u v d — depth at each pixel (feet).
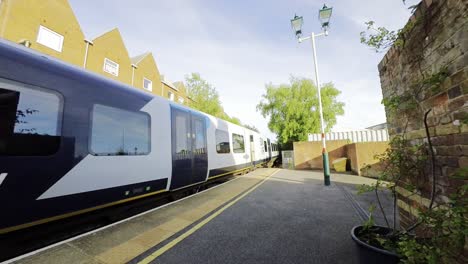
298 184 28.84
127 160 14.33
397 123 9.73
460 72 5.74
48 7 39.47
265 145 59.21
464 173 5.41
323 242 10.82
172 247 10.36
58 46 41.16
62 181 10.61
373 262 6.59
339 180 31.53
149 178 16.01
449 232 5.35
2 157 8.73
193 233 12.07
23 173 9.27
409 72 8.43
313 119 67.00
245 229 12.69
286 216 15.11
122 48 57.31
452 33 5.99
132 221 13.97
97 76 13.65
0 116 8.89
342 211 16.16
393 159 9.05
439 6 6.48
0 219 8.55
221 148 29.32
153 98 17.89
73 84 11.87
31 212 9.45
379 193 22.12
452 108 6.12
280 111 73.56
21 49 10.25
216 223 13.71
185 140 21.01
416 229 8.31
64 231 12.56
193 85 84.23
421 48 7.53
